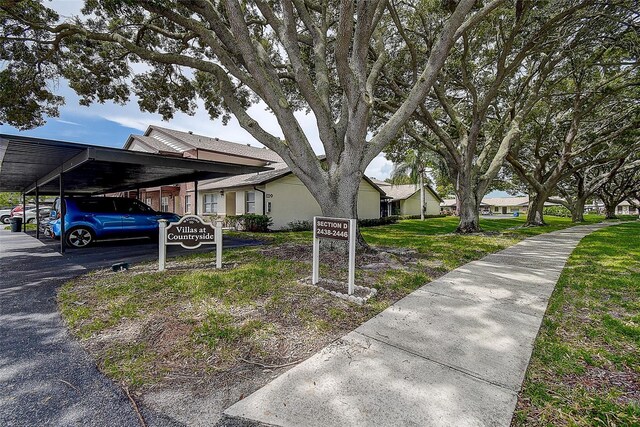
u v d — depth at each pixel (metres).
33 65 8.32
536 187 16.73
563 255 7.29
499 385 2.25
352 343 2.91
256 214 15.34
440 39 5.95
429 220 23.81
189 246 5.59
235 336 3.01
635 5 8.07
